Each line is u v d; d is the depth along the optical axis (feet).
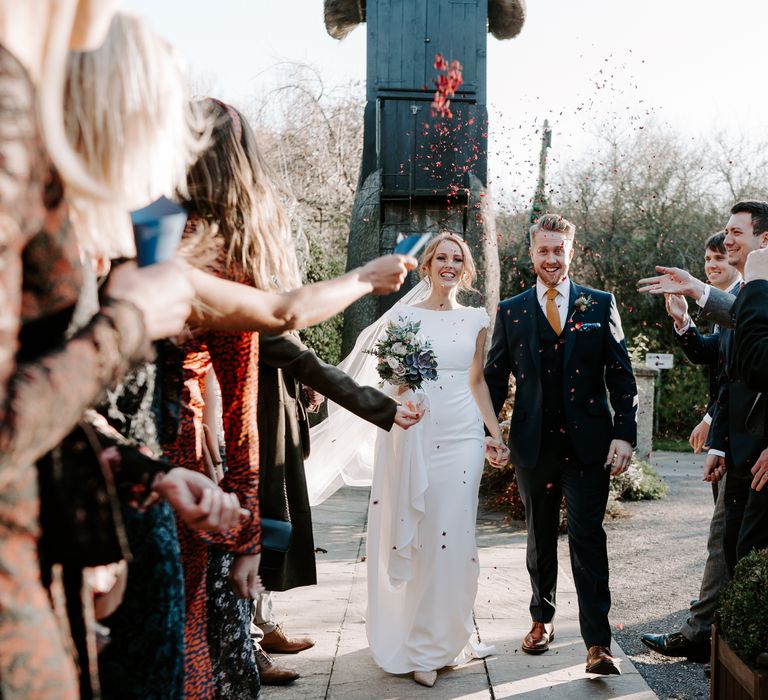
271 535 7.54
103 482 3.64
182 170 5.16
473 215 32.89
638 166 62.54
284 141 58.90
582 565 12.94
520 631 14.94
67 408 3.05
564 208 62.39
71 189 3.42
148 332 3.63
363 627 15.02
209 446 7.25
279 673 12.42
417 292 15.56
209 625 7.58
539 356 13.48
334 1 36.14
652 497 31.09
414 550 12.75
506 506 26.35
